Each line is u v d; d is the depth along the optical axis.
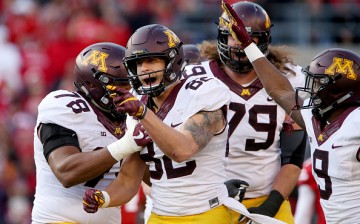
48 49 44.19
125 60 16.28
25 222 35.66
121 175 16.94
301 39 40.56
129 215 23.75
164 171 16.61
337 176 16.28
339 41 40.72
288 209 19.88
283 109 18.22
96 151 16.67
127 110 15.26
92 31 43.78
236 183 17.81
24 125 38.97
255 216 16.98
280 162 19.88
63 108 17.48
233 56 18.80
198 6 42.94
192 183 16.45
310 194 22.94
